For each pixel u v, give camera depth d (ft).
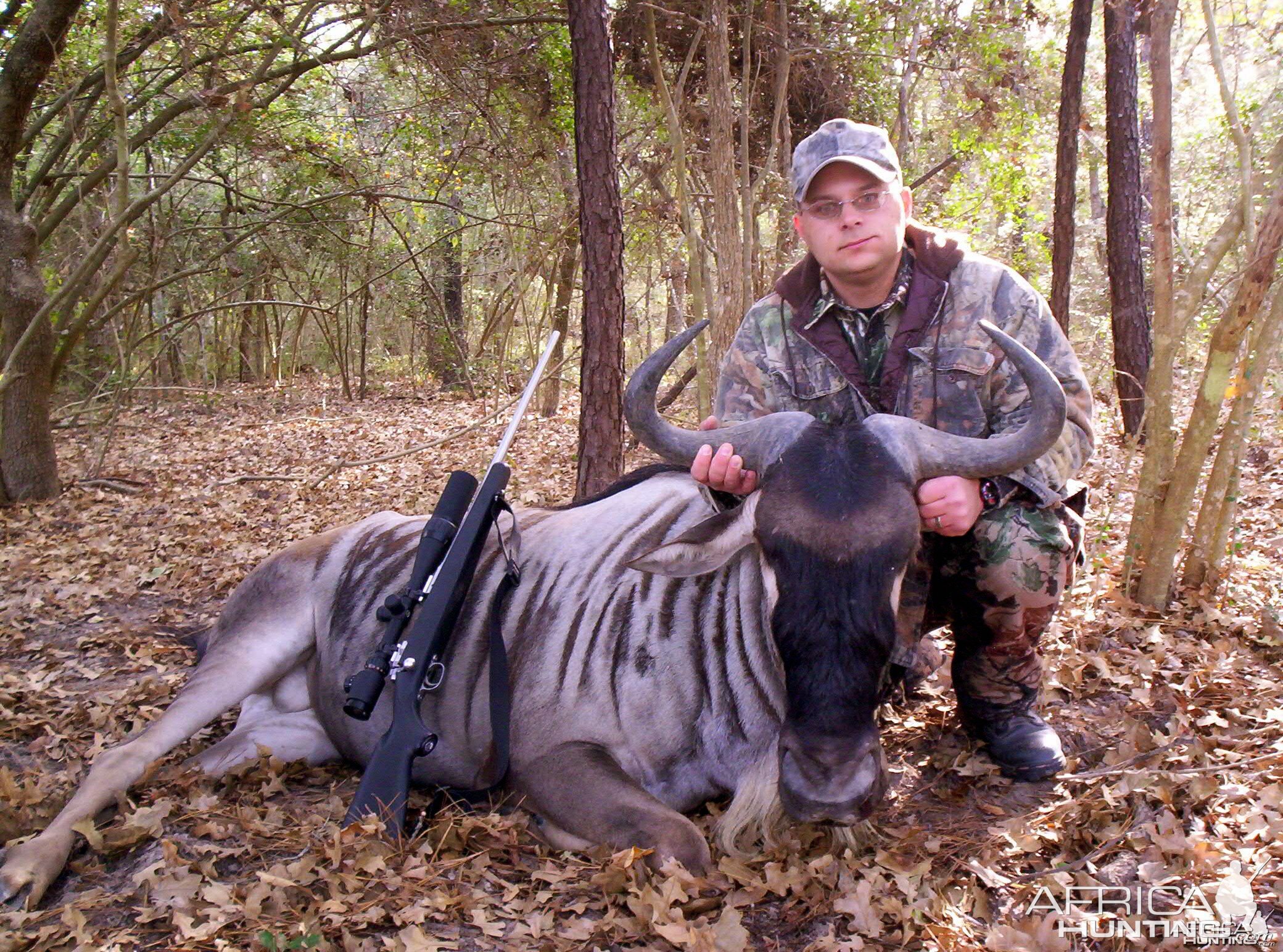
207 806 10.75
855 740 8.41
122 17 32.91
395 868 9.46
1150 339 28.66
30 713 14.53
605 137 19.29
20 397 30.76
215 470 36.88
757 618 10.18
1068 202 30.17
